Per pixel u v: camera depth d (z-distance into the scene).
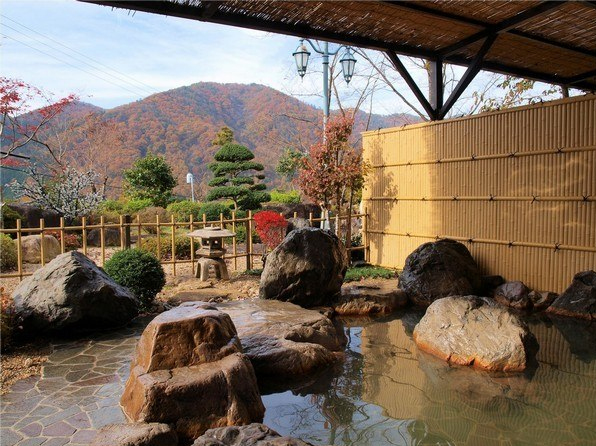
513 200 7.93
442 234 9.14
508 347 4.86
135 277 6.59
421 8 6.46
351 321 6.77
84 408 3.70
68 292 5.49
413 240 9.74
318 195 10.27
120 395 3.95
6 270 8.87
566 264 7.30
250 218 9.65
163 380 3.49
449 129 8.84
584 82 11.17
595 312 6.54
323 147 10.11
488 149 8.24
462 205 8.75
